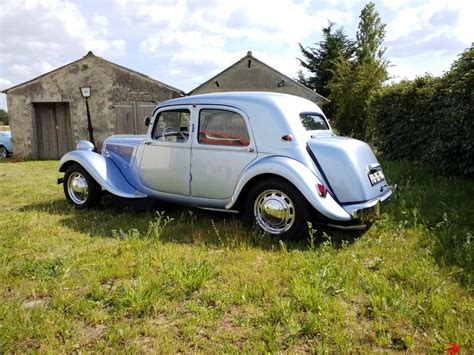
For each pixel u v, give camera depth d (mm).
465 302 2646
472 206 5031
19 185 7652
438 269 3150
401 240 3918
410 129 8508
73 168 5461
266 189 4020
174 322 2520
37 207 5676
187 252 3674
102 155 5527
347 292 2822
